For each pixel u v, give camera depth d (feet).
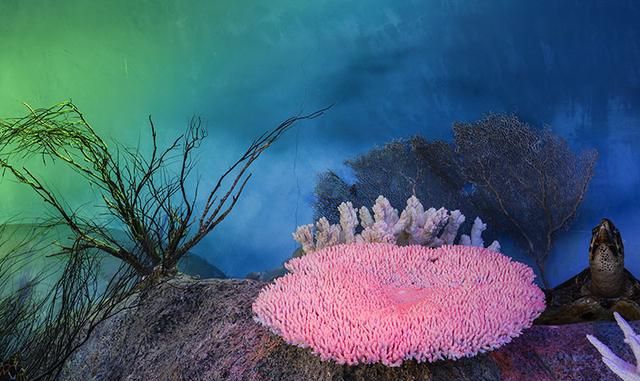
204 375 2.26
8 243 3.86
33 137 3.50
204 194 6.79
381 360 1.96
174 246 3.18
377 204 3.38
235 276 5.69
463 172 5.56
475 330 2.00
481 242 3.46
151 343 2.63
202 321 2.58
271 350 2.23
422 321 2.05
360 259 2.56
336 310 2.15
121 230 4.12
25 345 2.54
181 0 8.89
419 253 2.62
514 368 2.15
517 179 5.46
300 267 2.55
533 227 5.41
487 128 5.59
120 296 2.84
